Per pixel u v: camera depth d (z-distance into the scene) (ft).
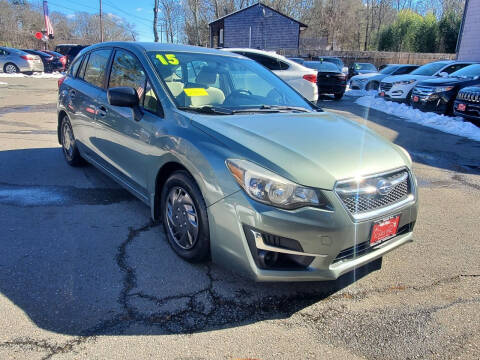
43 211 12.27
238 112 10.52
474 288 9.25
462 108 32.45
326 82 50.19
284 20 114.21
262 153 8.00
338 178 7.75
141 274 9.08
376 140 9.86
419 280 9.51
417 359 6.93
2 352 6.54
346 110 42.11
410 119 36.50
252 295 8.57
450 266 10.23
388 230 8.66
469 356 7.03
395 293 8.94
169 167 9.91
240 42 118.11
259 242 7.62
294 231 7.49
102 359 6.55
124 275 9.00
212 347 6.98
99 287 8.49
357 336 7.46
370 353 7.04
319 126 10.03
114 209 12.70
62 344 6.82
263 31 116.06
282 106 11.95
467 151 24.11
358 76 66.69
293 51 113.80
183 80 11.20
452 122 32.68
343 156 8.41
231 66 12.78
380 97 50.24
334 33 211.20
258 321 7.77
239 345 7.07
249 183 7.66
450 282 9.48
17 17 184.75
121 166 12.14
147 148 10.36
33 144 20.80
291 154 8.07
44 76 72.23
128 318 7.60
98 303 7.97
